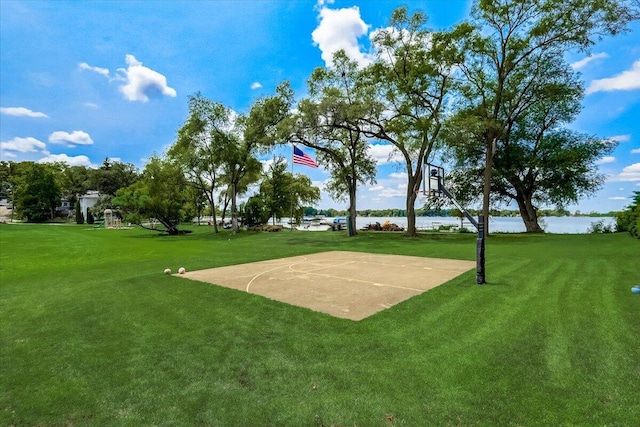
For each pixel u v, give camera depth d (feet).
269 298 21.72
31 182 219.00
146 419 9.14
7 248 64.08
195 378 11.37
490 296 20.84
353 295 22.20
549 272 28.04
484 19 68.74
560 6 62.85
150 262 40.19
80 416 9.44
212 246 64.90
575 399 9.42
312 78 81.66
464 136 72.38
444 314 17.47
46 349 14.29
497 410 9.01
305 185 171.53
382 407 9.30
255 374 11.50
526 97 80.18
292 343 14.15
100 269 35.96
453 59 73.00
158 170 116.16
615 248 42.86
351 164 84.48
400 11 72.74
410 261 38.81
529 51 68.90
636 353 12.17
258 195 142.31
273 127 96.58
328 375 11.25
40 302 22.34
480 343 13.50
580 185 81.41
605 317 16.08
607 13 59.82
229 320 17.43
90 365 12.62
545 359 11.91
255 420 8.93
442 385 10.38
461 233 87.51
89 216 206.69
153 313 19.02
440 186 37.88
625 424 8.29
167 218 118.93
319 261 39.91
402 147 78.89
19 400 10.36
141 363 12.66
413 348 13.24
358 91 79.10
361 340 14.25
